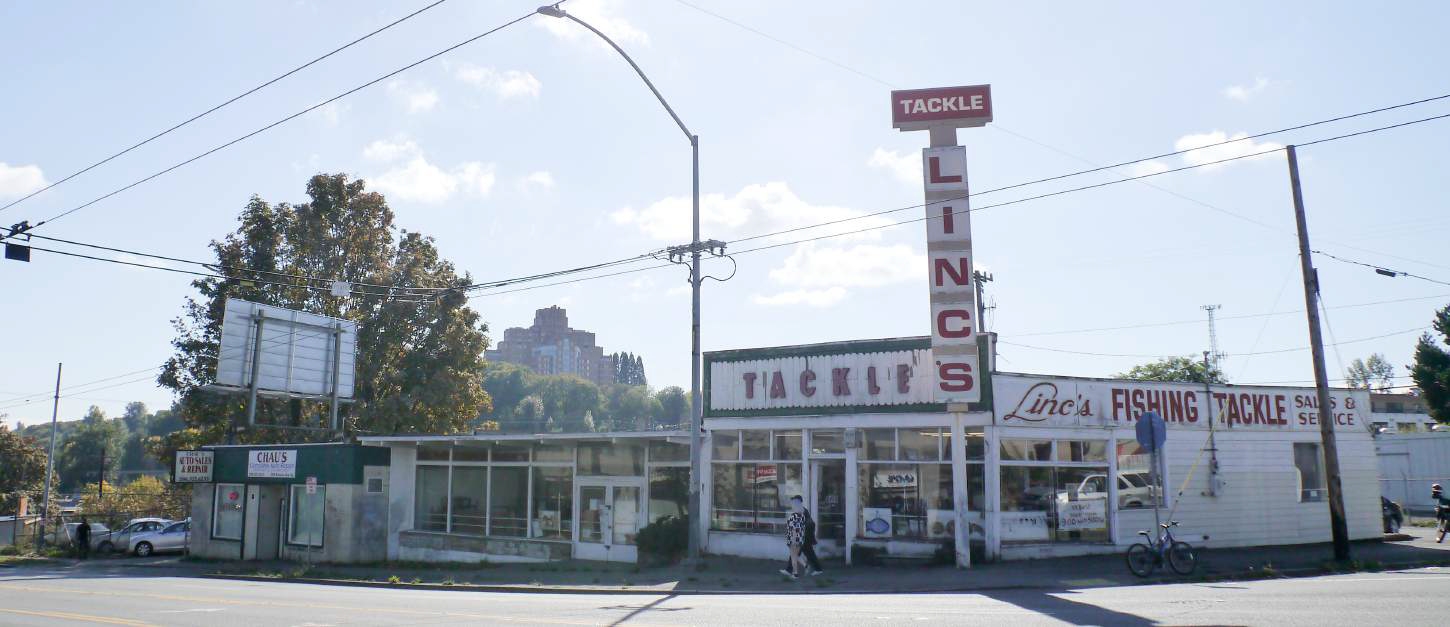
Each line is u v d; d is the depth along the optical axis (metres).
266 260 44.50
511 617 14.07
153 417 152.25
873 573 21.50
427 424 46.69
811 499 24.36
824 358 24.72
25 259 20.62
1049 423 23.31
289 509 33.06
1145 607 13.69
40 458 82.00
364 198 47.56
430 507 30.59
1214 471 25.03
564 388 172.50
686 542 25.17
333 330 39.75
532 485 28.66
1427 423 66.94
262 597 18.67
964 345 22.36
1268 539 25.50
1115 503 23.67
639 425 149.62
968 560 21.56
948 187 22.83
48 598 18.72
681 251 23.38
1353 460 27.39
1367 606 12.90
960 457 21.94
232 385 35.75
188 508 51.50
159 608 16.38
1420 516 43.16
